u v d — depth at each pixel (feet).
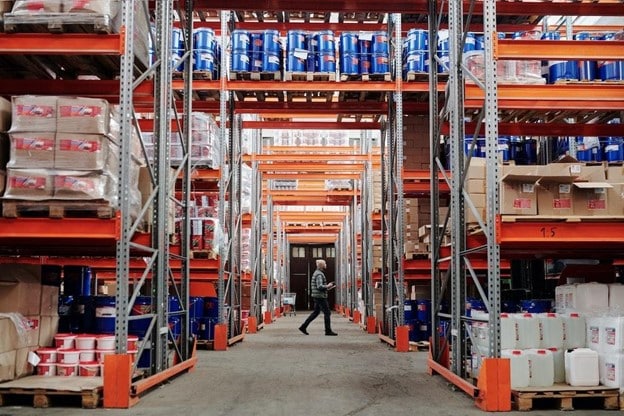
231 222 42.22
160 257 23.62
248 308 60.03
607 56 21.17
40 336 22.74
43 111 19.81
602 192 21.45
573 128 32.09
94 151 19.76
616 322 19.74
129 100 19.93
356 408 19.43
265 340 45.39
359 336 49.34
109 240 21.48
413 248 39.06
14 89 24.36
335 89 36.81
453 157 23.98
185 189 28.55
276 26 41.01
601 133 31.94
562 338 21.43
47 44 19.93
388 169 42.63
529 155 36.22
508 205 21.16
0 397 19.53
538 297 33.27
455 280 23.80
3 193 19.90
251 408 19.38
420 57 36.42
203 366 29.81
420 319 40.11
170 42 25.48
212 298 40.27
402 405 19.93
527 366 20.02
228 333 42.01
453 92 24.06
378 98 40.65
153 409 19.12
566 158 23.15
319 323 70.59
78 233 19.60
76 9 19.74
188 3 29.12
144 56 23.17
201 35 36.88
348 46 37.09
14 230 19.56
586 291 22.63
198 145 38.65
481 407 19.29
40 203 19.61
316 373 27.43
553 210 21.30
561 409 19.20
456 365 23.48
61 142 19.72
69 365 21.52
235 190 45.55
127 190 19.76
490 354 19.38
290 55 36.96
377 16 40.27
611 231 20.10
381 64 37.09
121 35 19.98
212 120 39.88
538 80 27.76
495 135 19.98
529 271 37.01
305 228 95.86
